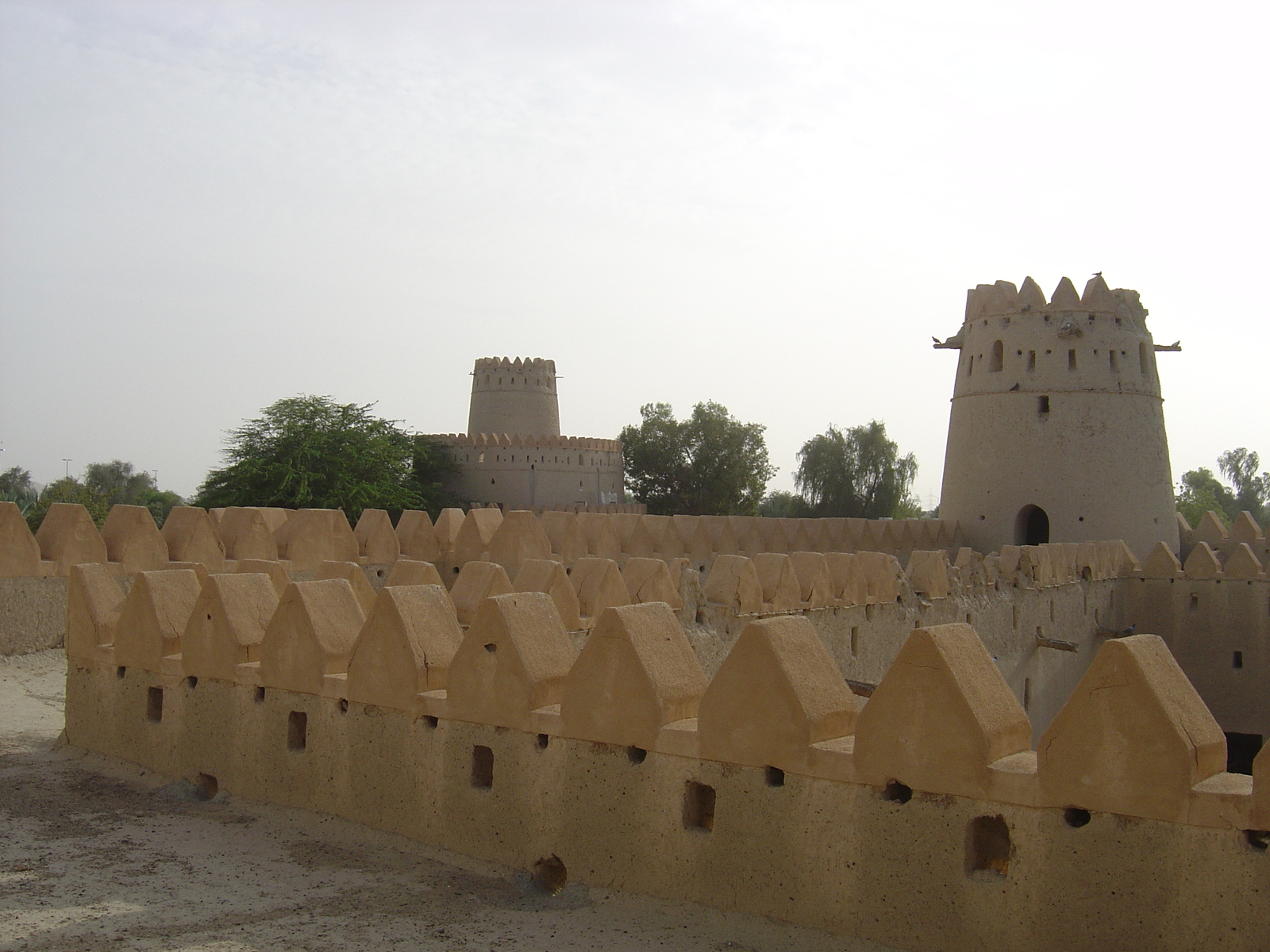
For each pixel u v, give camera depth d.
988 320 35.94
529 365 69.00
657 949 7.14
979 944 6.63
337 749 9.70
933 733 6.85
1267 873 5.79
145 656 11.33
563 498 64.56
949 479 37.34
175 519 18.47
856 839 7.09
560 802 8.35
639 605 8.41
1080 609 27.61
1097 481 34.00
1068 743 6.40
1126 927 6.18
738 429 76.69
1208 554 29.77
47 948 6.82
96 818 9.82
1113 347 34.66
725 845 7.61
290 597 10.09
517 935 7.34
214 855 8.92
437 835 9.00
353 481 49.84
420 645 9.31
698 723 7.77
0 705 14.16
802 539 30.56
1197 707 6.39
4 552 16.36
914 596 20.05
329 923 7.48
